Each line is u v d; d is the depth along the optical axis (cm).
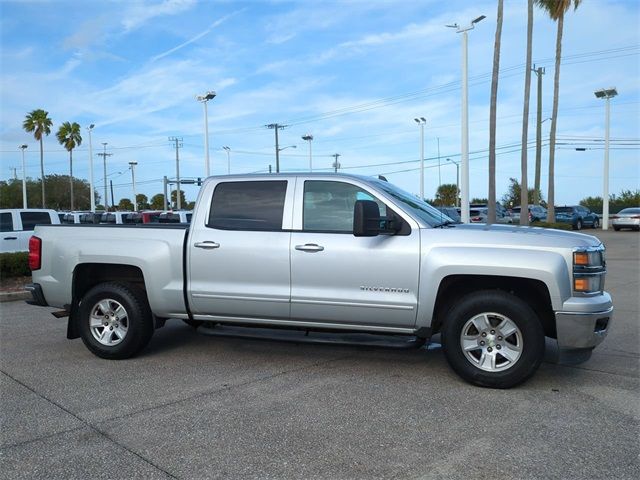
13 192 7500
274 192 583
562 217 3756
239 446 393
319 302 549
